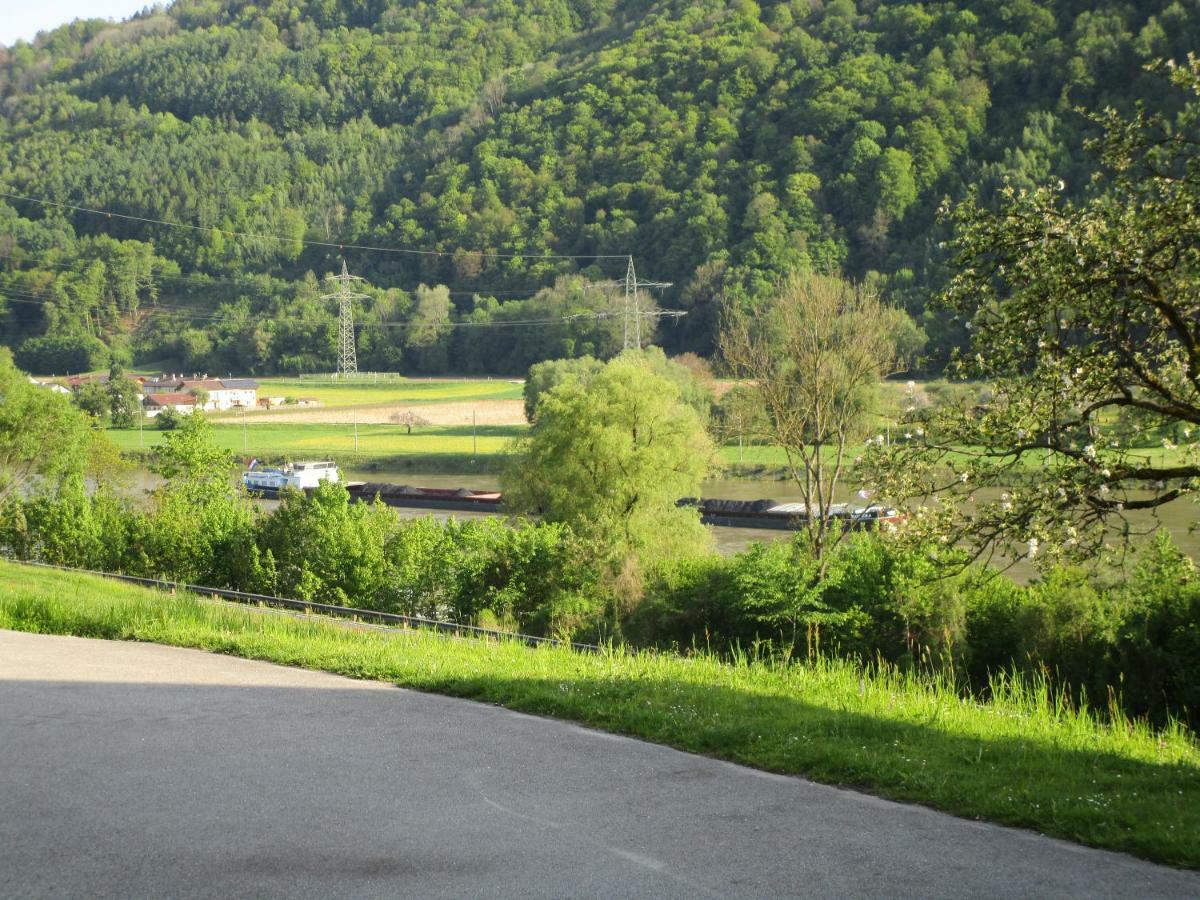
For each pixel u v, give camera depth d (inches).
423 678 447.8
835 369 1635.1
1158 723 824.3
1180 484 492.4
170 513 1549.0
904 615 946.1
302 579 1332.4
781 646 997.2
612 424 1887.3
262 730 362.6
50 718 378.9
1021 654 908.6
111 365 7519.7
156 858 242.2
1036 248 467.5
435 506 2955.2
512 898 221.1
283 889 225.3
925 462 528.7
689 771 317.4
